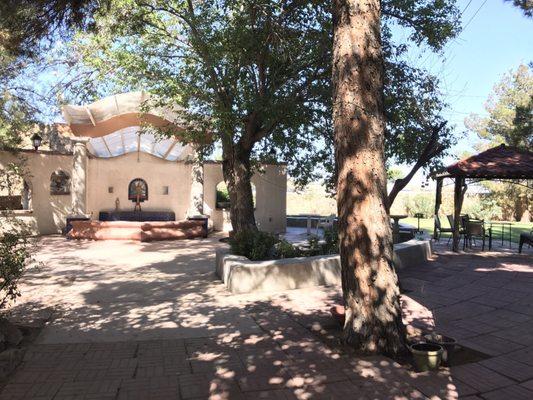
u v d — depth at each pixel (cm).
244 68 1174
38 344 522
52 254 1283
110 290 814
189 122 1305
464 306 695
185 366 458
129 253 1313
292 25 1136
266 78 1216
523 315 645
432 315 647
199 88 1195
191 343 529
